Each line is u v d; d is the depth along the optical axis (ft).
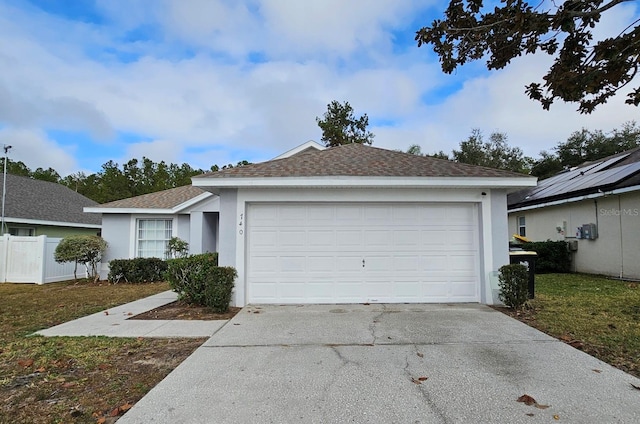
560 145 114.93
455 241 26.78
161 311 25.04
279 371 13.71
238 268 25.91
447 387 12.19
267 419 10.18
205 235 45.60
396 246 26.71
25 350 16.43
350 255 26.66
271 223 26.78
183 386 12.41
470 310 23.88
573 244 45.52
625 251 37.88
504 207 26.45
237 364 14.49
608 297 27.45
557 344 16.61
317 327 19.98
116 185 125.59
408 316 22.33
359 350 16.08
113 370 14.10
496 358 14.93
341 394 11.71
